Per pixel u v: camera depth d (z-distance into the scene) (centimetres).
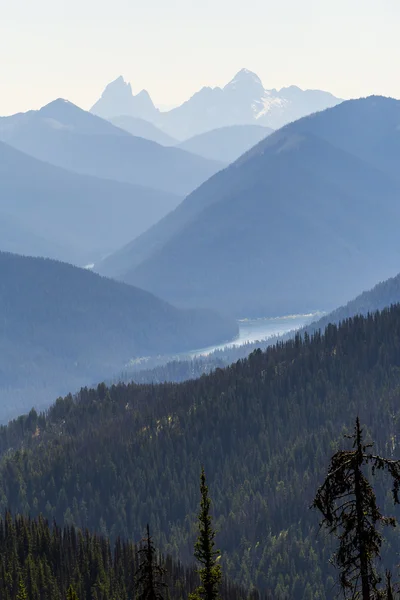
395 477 7600
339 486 7712
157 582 10144
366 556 7700
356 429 7819
